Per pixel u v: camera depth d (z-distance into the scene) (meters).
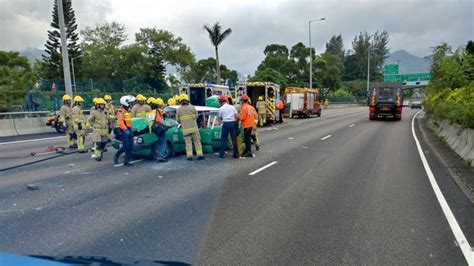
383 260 3.96
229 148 12.02
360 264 3.87
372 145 13.73
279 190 6.87
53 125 18.78
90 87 28.44
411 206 5.91
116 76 58.56
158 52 58.72
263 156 10.94
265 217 5.32
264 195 6.51
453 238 4.57
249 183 7.42
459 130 12.15
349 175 8.27
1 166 9.30
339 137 16.53
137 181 7.57
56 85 24.66
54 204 5.92
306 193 6.67
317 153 11.59
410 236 4.64
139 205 5.86
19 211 5.55
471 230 4.84
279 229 4.84
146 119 10.07
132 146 9.44
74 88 27.09
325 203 6.05
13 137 16.53
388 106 29.48
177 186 7.13
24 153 11.65
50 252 4.03
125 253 4.02
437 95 21.52
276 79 55.38
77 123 11.46
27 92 23.23
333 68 83.00
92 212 5.50
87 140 14.65
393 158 10.72
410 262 3.92
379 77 120.62
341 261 3.93
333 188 7.05
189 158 10.17
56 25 56.28
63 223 5.01
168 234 4.61
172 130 10.67
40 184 7.32
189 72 60.41
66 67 18.97
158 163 9.66
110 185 7.21
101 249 4.12
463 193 6.75
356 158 10.66
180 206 5.80
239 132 11.08
